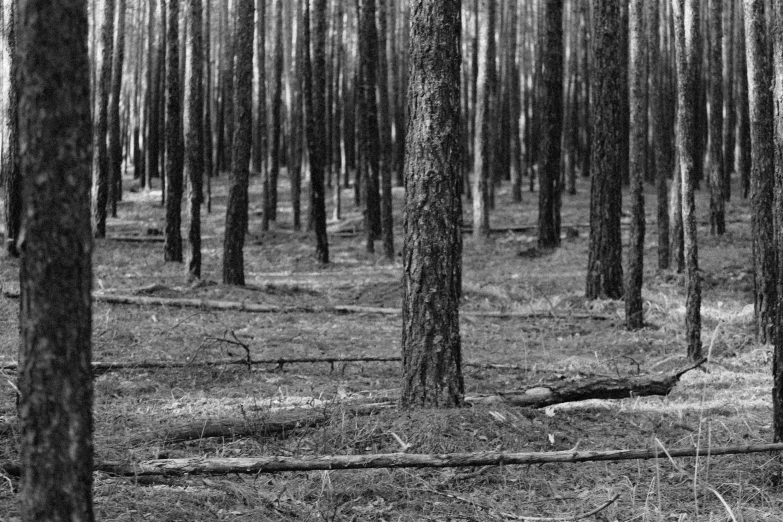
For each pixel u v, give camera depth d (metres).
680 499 5.02
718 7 23.78
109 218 31.69
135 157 41.28
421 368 6.15
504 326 13.20
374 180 23.23
